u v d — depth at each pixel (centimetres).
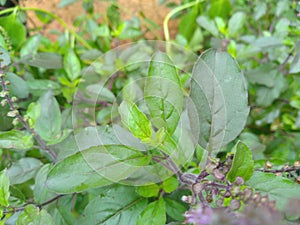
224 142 17
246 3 36
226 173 15
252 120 28
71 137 20
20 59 26
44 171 19
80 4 40
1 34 24
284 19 30
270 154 25
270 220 10
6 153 23
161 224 16
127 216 16
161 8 40
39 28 35
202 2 35
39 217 16
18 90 22
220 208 12
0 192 16
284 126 28
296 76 27
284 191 14
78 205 20
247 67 30
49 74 31
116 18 34
